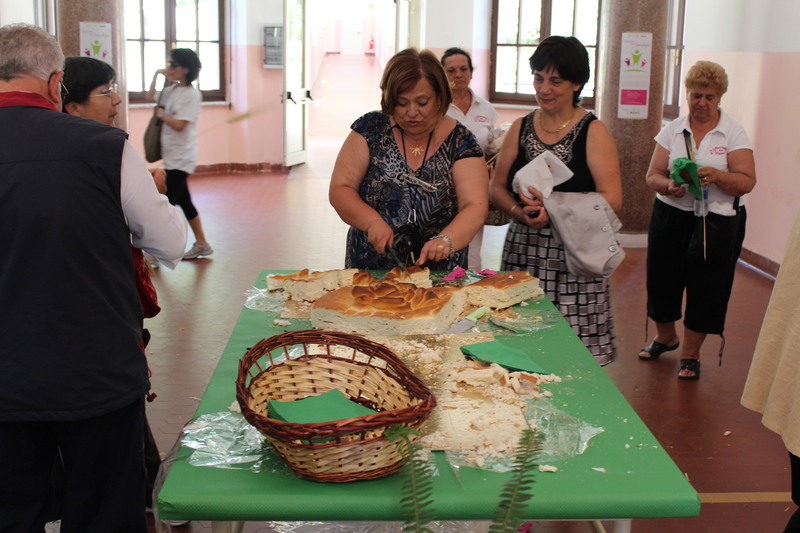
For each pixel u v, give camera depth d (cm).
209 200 830
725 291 364
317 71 2541
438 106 240
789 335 181
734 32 640
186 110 559
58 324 155
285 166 1020
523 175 263
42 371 154
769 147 584
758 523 255
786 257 187
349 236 273
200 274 553
